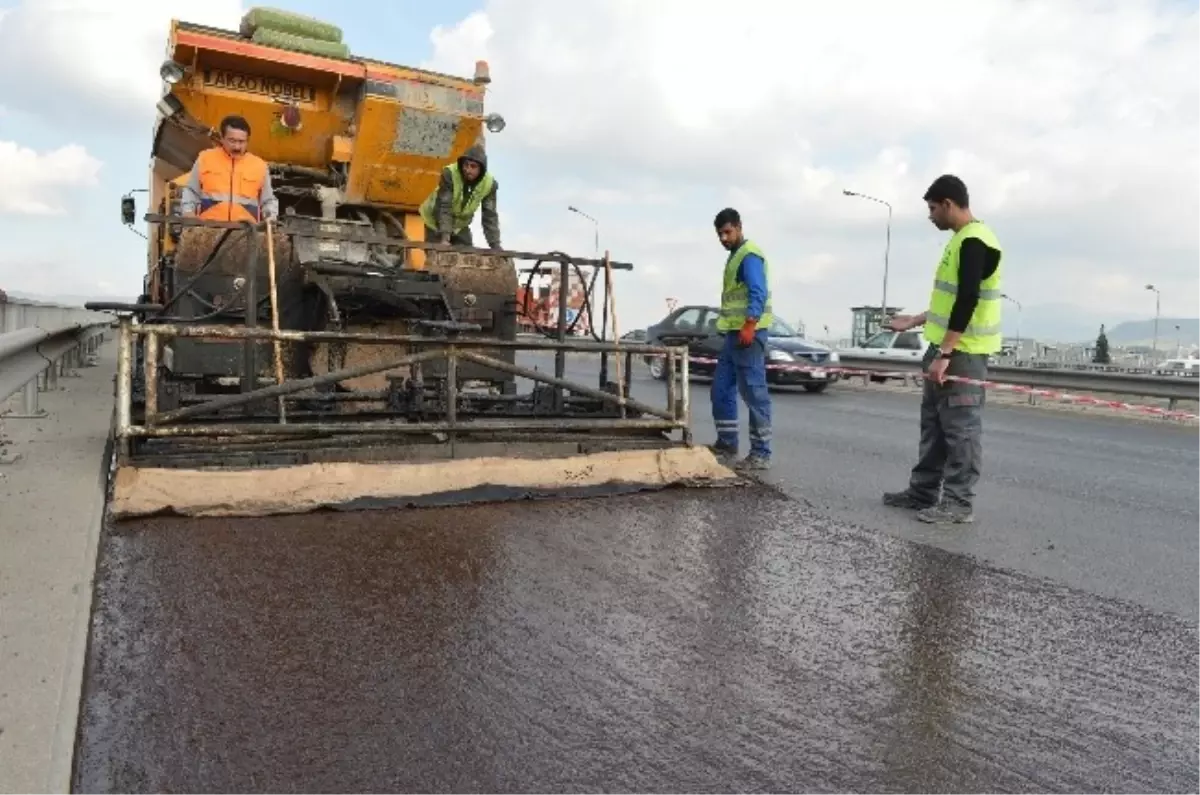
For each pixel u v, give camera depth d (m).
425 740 2.70
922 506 6.23
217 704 2.85
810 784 2.55
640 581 4.26
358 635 3.44
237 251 7.04
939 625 3.86
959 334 5.71
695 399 14.41
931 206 6.03
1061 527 5.91
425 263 7.81
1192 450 10.73
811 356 17.75
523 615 3.74
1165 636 3.82
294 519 4.97
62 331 8.06
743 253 7.44
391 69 8.91
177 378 6.78
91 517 4.44
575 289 9.10
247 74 8.81
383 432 5.73
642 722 2.87
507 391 7.93
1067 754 2.77
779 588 4.25
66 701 2.65
